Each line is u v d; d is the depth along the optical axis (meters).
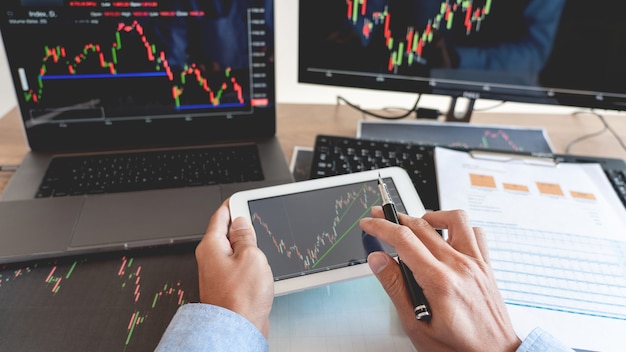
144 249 0.51
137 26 0.61
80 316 0.43
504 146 0.72
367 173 0.54
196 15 0.61
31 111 0.63
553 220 0.54
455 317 0.35
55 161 0.63
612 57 0.62
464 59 0.66
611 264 0.48
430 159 0.64
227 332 0.35
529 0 0.60
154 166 0.63
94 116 0.65
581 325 0.42
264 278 0.39
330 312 0.45
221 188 0.60
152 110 0.67
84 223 0.53
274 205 0.50
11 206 0.55
